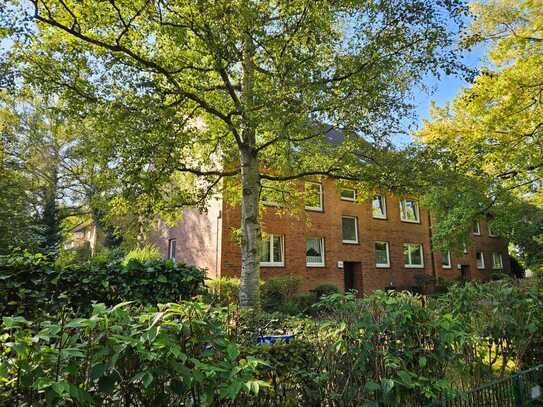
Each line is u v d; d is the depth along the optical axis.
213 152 10.55
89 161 7.83
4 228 16.34
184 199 10.01
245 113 6.90
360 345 2.99
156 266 6.75
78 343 1.98
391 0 6.57
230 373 2.06
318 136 8.21
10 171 19.16
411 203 23.38
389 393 2.79
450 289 4.80
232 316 3.05
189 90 8.57
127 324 2.02
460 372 3.44
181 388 1.98
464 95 11.21
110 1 6.73
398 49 6.93
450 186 8.47
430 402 3.03
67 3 6.91
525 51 10.56
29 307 5.48
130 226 10.91
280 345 2.80
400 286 21.19
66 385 1.63
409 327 3.12
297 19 7.00
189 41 8.03
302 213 13.77
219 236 14.84
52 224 21.80
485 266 28.66
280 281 13.72
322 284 16.62
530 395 3.71
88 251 20.86
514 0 10.29
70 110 7.24
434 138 11.09
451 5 6.51
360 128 7.54
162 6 7.08
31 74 6.85
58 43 7.22
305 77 6.49
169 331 2.01
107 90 7.41
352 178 9.09
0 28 6.09
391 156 8.03
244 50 7.32
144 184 7.43
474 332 3.96
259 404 2.55
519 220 18.36
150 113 6.97
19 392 1.74
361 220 20.09
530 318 4.31
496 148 11.32
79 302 5.92
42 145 21.97
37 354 1.73
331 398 2.87
